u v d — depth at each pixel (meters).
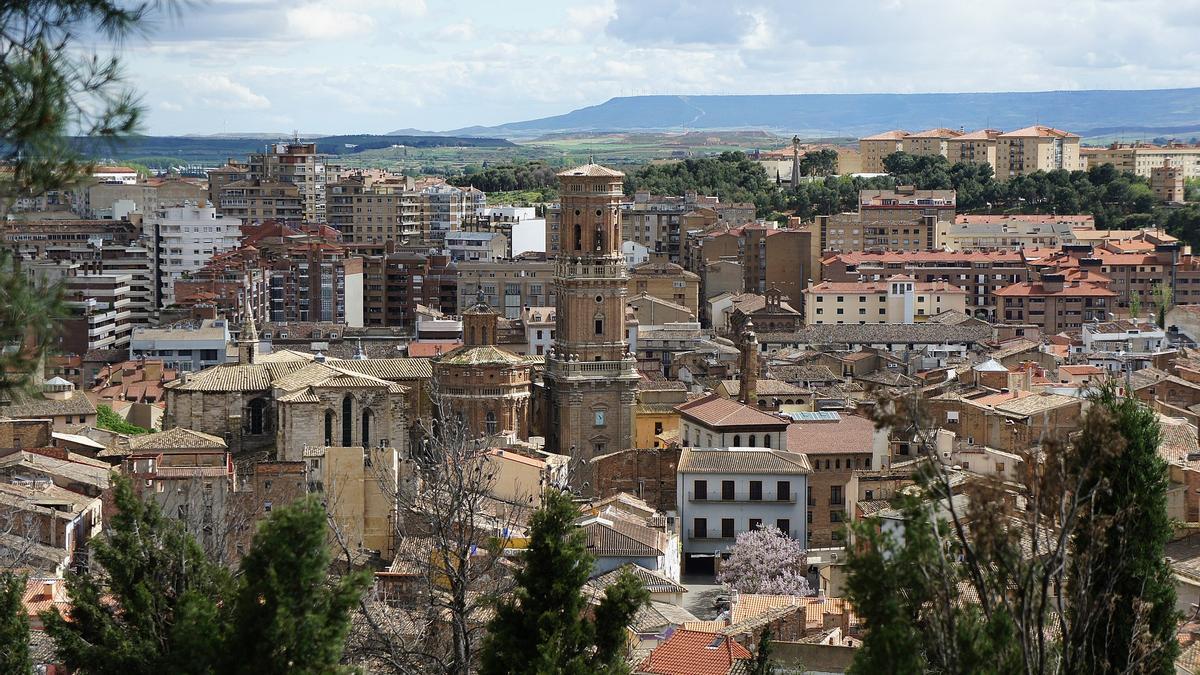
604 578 176.38
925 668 81.44
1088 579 81.19
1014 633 77.31
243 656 87.25
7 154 57.12
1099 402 93.38
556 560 101.31
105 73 57.88
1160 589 90.94
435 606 112.25
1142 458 90.56
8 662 101.62
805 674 132.88
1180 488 188.12
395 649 107.50
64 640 103.31
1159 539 90.81
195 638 88.56
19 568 149.62
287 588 87.69
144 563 106.75
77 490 192.50
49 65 57.03
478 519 158.75
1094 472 86.88
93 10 56.81
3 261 60.44
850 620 154.75
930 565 77.06
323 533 88.75
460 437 132.25
